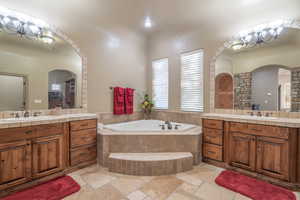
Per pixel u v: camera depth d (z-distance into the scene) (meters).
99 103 3.18
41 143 2.00
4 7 2.12
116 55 3.49
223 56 2.94
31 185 1.92
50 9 2.48
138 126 3.45
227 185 1.94
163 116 3.87
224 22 2.91
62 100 2.67
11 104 2.20
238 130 2.33
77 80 2.85
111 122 3.39
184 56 3.54
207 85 3.15
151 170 2.21
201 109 3.24
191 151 2.58
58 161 2.16
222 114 2.79
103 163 2.52
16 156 1.80
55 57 2.59
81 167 2.44
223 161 2.49
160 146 2.54
